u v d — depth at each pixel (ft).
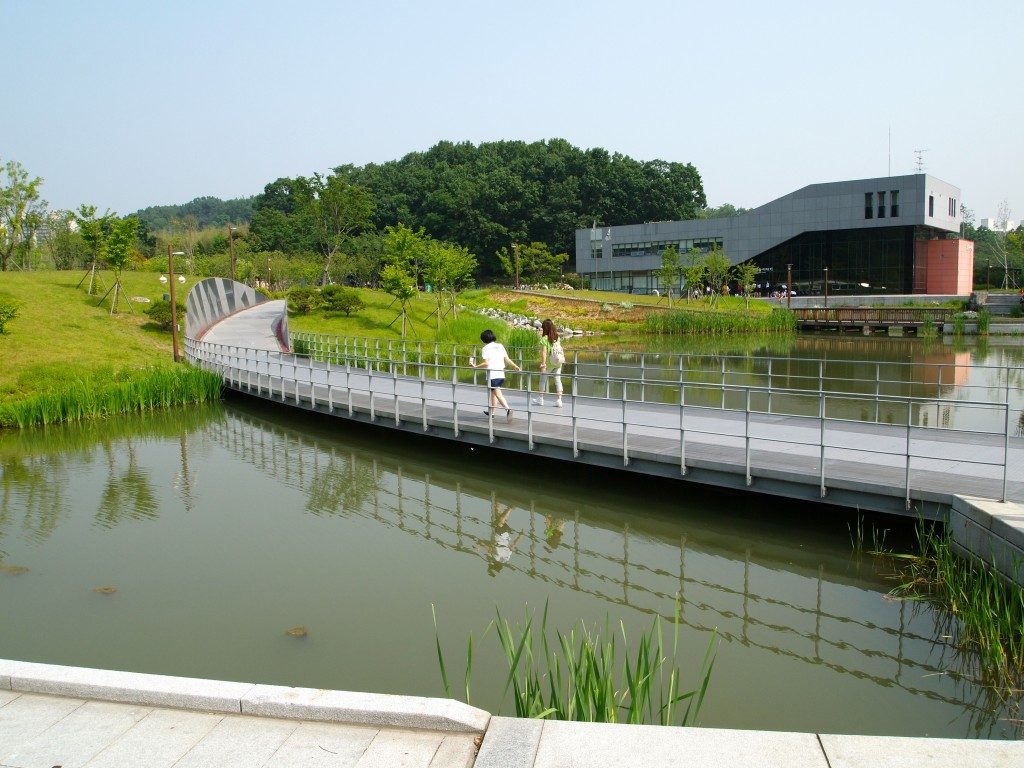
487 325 156.56
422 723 13.99
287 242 333.01
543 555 35.29
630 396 81.35
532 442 44.98
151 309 129.90
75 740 13.89
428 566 34.19
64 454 60.03
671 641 26.30
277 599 30.45
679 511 39.75
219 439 65.57
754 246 269.23
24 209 174.50
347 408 61.21
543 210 371.97
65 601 30.60
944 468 35.42
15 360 95.14
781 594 30.25
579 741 13.28
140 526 40.78
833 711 21.52
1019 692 21.98
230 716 14.66
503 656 25.21
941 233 278.67
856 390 85.66
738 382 94.43
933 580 29.01
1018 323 176.45
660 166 410.93
